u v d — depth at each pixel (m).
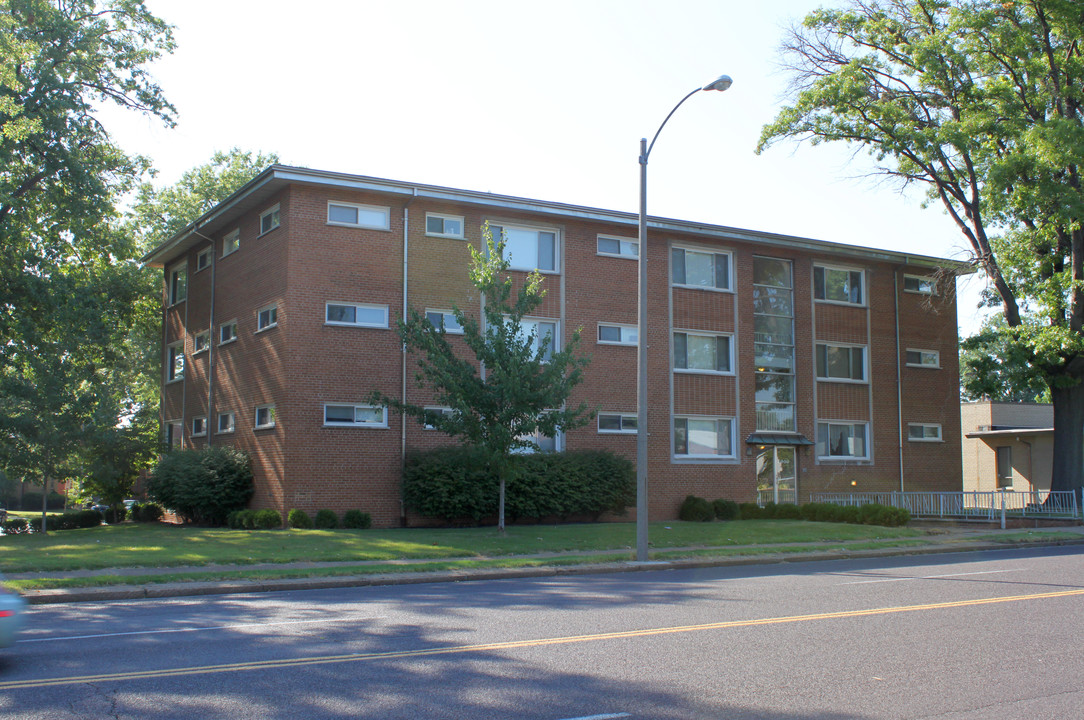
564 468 26.38
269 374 25.19
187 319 31.86
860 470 33.00
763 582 14.73
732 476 30.45
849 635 9.55
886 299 34.47
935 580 14.77
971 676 7.70
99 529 27.39
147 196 44.31
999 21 28.83
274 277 25.30
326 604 12.46
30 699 6.91
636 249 29.55
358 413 24.95
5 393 26.73
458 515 25.06
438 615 11.11
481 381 21.83
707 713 6.54
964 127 27.80
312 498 24.12
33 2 27.03
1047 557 19.25
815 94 29.55
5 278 28.98
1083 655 8.57
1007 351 30.25
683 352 30.17
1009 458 42.47
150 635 9.80
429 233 26.34
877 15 30.17
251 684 7.39
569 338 27.98
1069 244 30.48
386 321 25.53
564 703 6.79
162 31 30.31
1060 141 26.25
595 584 14.93
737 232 30.83
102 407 27.88
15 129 24.41
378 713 6.52
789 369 32.12
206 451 26.20
